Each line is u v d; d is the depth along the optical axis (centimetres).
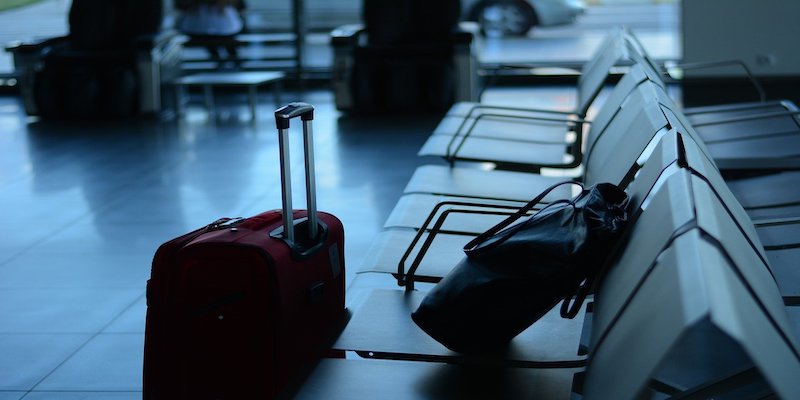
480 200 379
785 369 144
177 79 929
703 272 148
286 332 245
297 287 253
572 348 241
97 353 346
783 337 159
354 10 1060
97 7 941
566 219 228
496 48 1011
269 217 271
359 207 540
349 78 879
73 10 943
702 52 954
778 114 455
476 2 1002
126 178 647
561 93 950
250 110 929
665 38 980
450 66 877
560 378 233
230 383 244
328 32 1072
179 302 242
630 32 520
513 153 457
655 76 370
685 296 147
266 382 242
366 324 261
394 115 881
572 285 222
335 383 229
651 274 175
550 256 221
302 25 1066
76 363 338
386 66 883
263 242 247
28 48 908
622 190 250
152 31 953
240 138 784
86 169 683
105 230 517
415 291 289
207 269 241
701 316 137
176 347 244
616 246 223
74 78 913
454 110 566
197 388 246
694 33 951
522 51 1008
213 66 1080
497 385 229
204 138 791
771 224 315
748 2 931
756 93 896
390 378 232
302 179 617
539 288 222
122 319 380
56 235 510
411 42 908
